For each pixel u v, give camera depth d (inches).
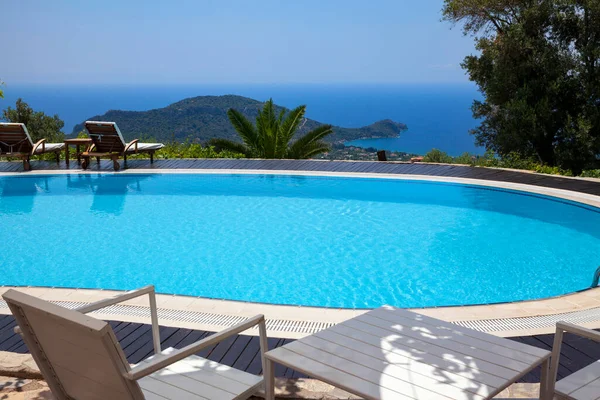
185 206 401.1
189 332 158.7
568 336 151.9
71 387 93.9
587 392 93.9
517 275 267.1
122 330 160.4
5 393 123.6
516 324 167.8
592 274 267.9
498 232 336.2
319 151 684.1
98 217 373.4
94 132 488.7
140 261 290.5
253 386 102.0
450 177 453.1
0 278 267.9
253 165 512.1
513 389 118.4
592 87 630.5
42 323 85.7
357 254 298.4
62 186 455.5
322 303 237.1
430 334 103.7
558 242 317.1
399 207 394.9
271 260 290.5
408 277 265.4
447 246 311.1
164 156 588.1
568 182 423.8
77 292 201.8
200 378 104.8
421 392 82.9
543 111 638.5
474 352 95.8
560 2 645.3
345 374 89.0
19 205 403.2
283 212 384.2
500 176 452.8
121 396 84.4
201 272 274.4
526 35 660.1
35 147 481.4
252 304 189.8
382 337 102.7
